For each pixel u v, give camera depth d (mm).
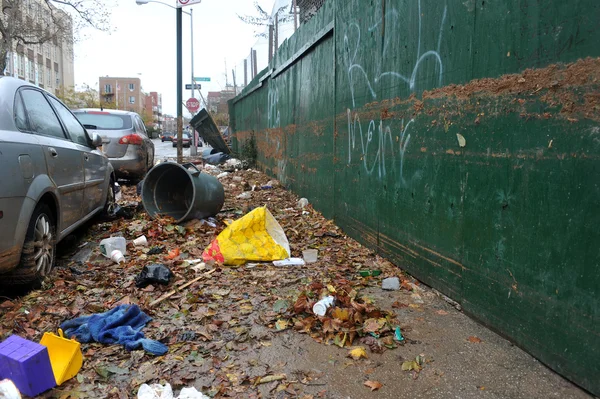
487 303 3457
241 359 3148
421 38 4242
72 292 4297
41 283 4352
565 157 2662
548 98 2770
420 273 4453
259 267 5039
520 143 3025
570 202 2641
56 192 4586
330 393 2773
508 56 3096
